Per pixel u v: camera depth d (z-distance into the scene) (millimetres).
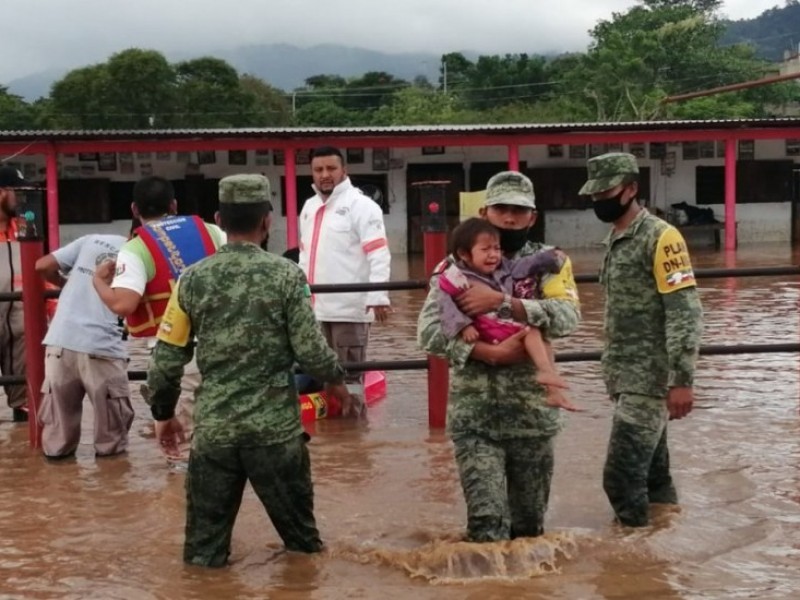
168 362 4227
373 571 4242
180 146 19594
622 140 21297
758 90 41656
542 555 4238
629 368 4641
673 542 4496
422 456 6070
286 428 4199
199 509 4270
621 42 40500
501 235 4285
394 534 4711
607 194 4625
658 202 24688
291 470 4262
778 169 24953
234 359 4129
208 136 19328
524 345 4145
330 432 6742
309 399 7023
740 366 8781
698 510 4953
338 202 7027
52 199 19219
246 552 4492
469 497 4312
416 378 8750
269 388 4168
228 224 4215
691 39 43344
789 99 42125
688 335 4398
